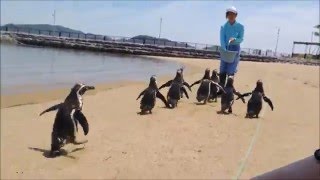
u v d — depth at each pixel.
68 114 9.16
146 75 33.53
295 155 8.79
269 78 30.09
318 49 105.00
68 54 71.19
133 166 7.90
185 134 10.38
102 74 33.91
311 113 14.51
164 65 49.38
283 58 96.12
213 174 7.46
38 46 97.06
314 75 37.66
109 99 17.14
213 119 12.45
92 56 68.31
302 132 11.16
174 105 14.59
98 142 9.68
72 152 8.97
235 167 7.87
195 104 15.47
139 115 13.09
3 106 15.60
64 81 27.09
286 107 15.66
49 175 7.52
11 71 33.41
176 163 8.05
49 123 12.34
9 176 7.46
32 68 37.78
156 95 14.04
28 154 8.92
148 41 113.62
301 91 21.88
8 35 106.19
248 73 34.91
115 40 109.56
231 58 16.52
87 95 18.47
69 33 119.94
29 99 18.02
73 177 7.45
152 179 7.23
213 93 15.98
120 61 56.50
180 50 89.12
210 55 83.44
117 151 8.91
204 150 8.96
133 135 10.29
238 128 11.27
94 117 12.80
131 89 21.30
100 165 8.05
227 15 16.45
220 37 16.78
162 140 9.78
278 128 11.53
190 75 30.95
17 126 11.74
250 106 13.02
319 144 9.84
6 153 8.90
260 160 8.36
